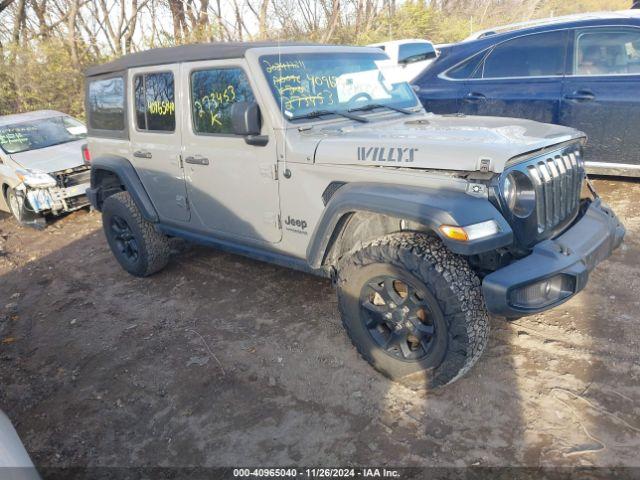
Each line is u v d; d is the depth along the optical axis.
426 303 2.70
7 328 4.45
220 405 3.07
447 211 2.45
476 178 2.52
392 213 2.64
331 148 3.03
